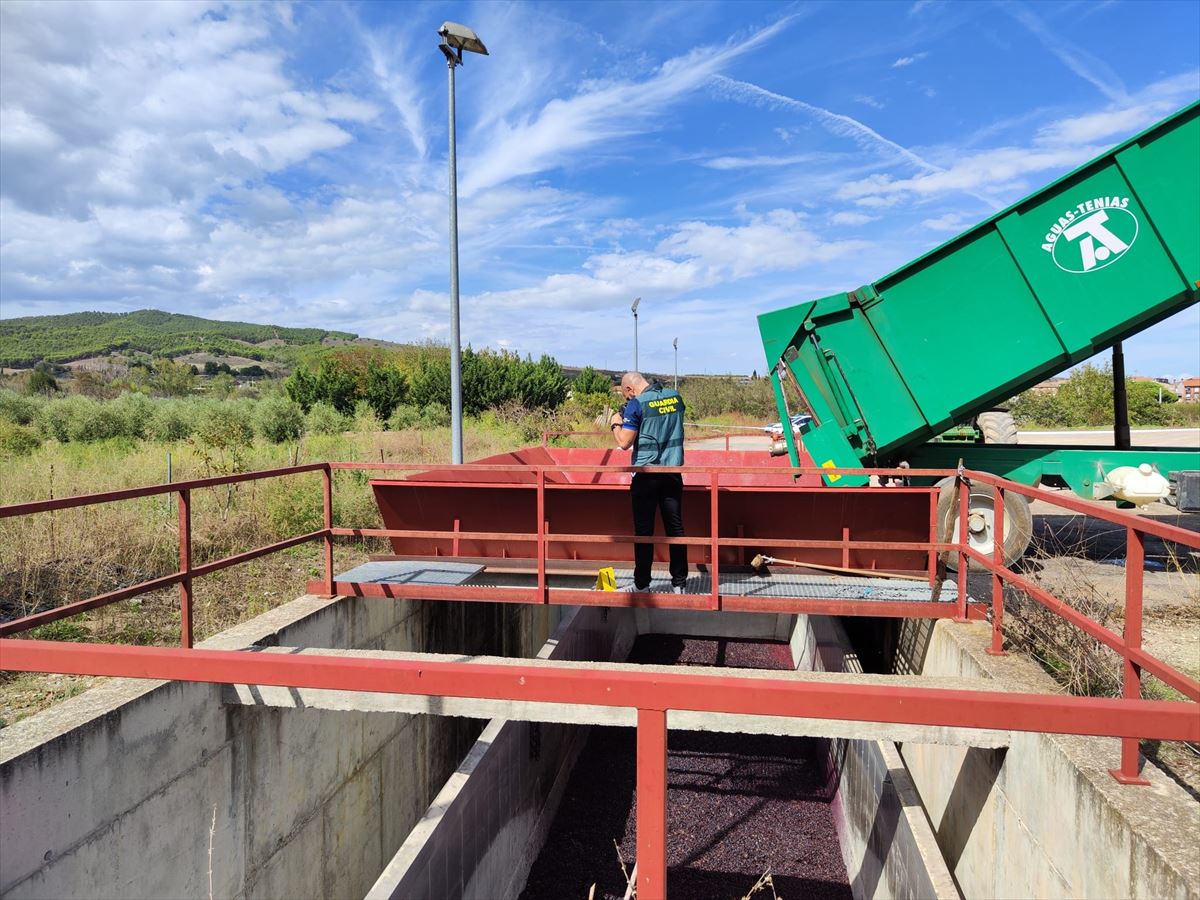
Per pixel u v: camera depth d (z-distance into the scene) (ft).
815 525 19.19
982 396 22.98
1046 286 22.11
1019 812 11.54
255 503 30.07
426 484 20.16
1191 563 24.93
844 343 23.84
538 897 19.04
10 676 14.15
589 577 20.26
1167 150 20.98
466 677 5.53
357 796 17.81
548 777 22.35
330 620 17.88
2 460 40.73
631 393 18.49
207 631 18.40
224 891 13.39
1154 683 13.91
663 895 5.43
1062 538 30.04
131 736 11.40
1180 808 8.79
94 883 10.73
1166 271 21.31
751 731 11.53
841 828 20.35
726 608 17.12
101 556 22.86
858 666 20.68
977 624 16.16
